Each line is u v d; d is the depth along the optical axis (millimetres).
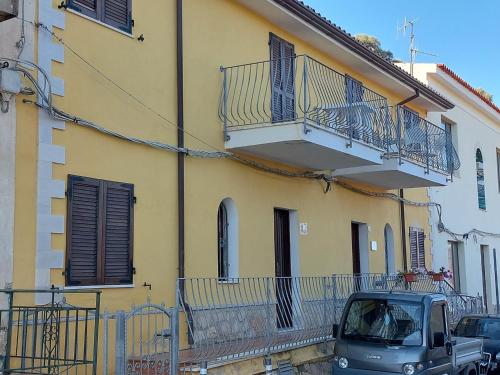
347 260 15617
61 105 8531
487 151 26469
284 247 13602
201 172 10992
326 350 11648
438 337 9914
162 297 9852
